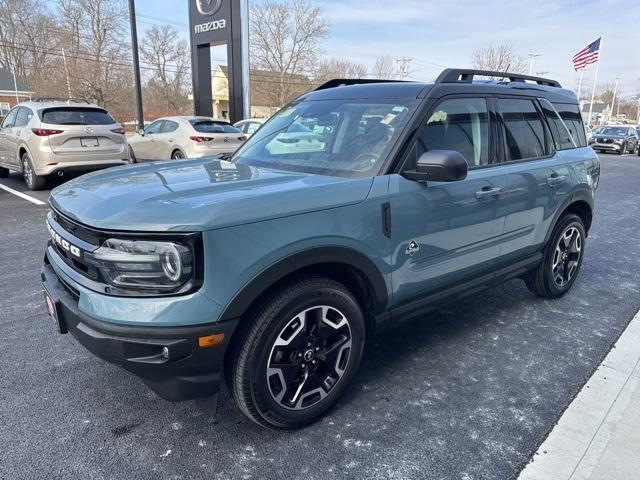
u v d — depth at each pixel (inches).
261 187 95.1
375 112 120.6
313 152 122.2
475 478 88.7
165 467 90.2
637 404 111.9
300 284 93.7
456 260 123.4
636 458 94.2
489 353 135.0
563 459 93.7
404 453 94.9
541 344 140.8
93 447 94.9
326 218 93.5
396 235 105.9
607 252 238.7
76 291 89.5
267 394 93.2
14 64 2191.2
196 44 638.5
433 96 118.9
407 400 112.3
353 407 109.3
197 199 87.2
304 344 97.2
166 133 470.3
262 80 2085.4
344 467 91.0
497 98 138.1
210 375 86.4
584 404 111.5
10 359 126.3
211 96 663.8
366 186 101.3
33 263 200.4
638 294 181.8
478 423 104.3
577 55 1230.9
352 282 106.6
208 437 98.7
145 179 106.0
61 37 1995.6
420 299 118.9
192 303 80.5
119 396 111.7
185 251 79.7
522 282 194.2
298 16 2037.4
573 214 169.6
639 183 514.9
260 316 89.5
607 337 145.9
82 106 368.8
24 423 101.3
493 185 128.5
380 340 141.9
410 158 109.9
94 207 88.8
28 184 375.2
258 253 85.0
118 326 80.8
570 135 171.9
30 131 353.1
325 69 2333.9
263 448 95.7
